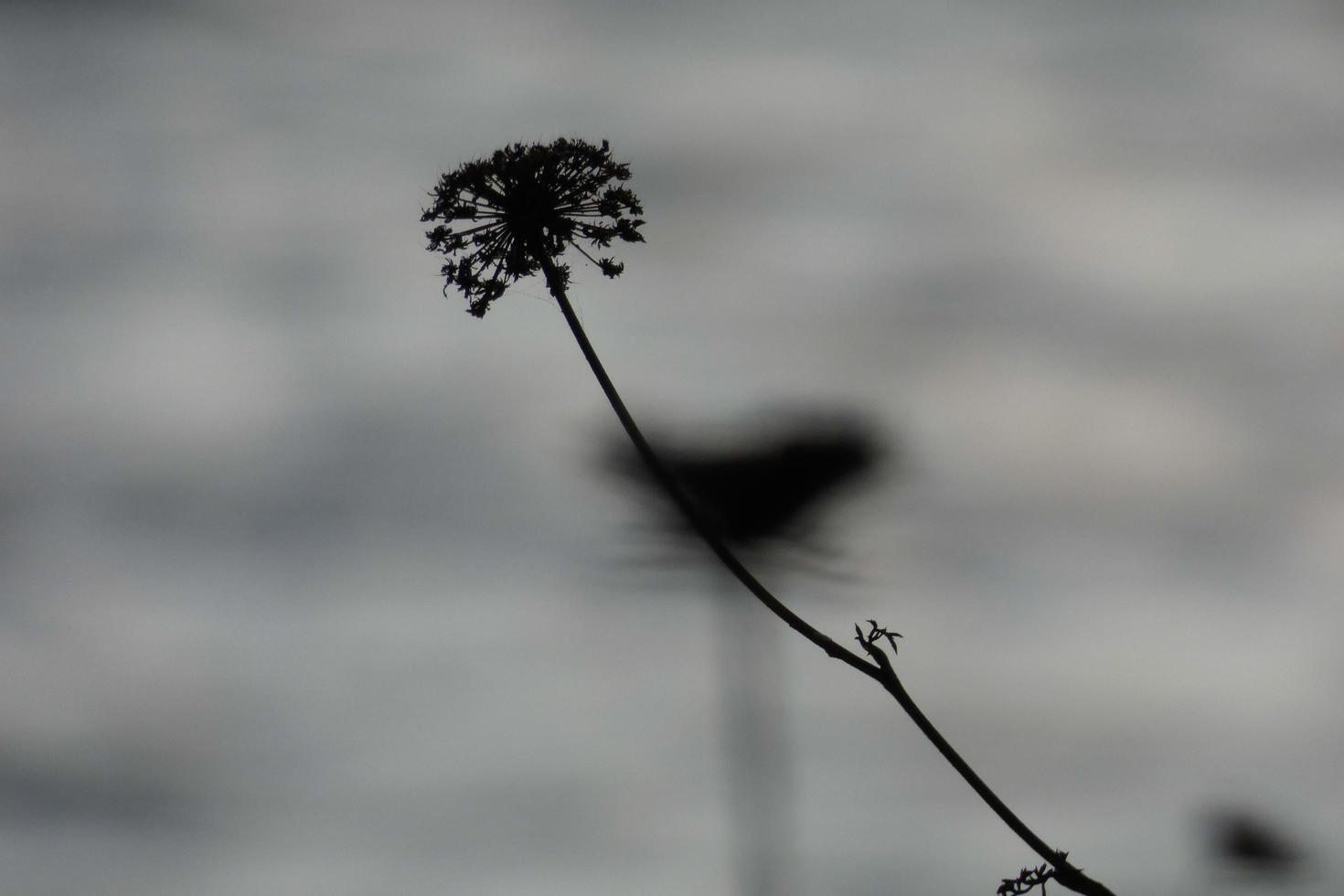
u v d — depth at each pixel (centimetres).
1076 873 409
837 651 424
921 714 421
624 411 427
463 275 501
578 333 435
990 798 417
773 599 431
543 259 492
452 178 505
